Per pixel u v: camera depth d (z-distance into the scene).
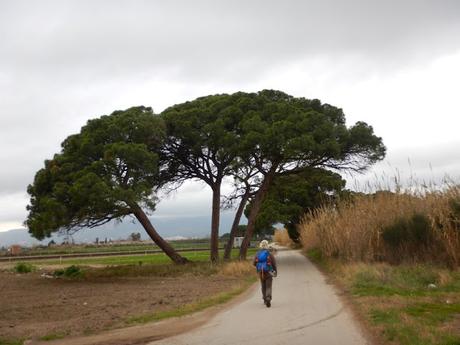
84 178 27.55
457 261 19.94
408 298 14.55
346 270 22.12
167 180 37.75
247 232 37.00
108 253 63.44
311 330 11.23
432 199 22.41
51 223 28.12
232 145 33.62
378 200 25.25
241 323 12.45
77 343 11.16
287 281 22.50
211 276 27.69
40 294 22.20
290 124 33.53
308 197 48.88
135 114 32.09
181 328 12.25
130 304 17.30
